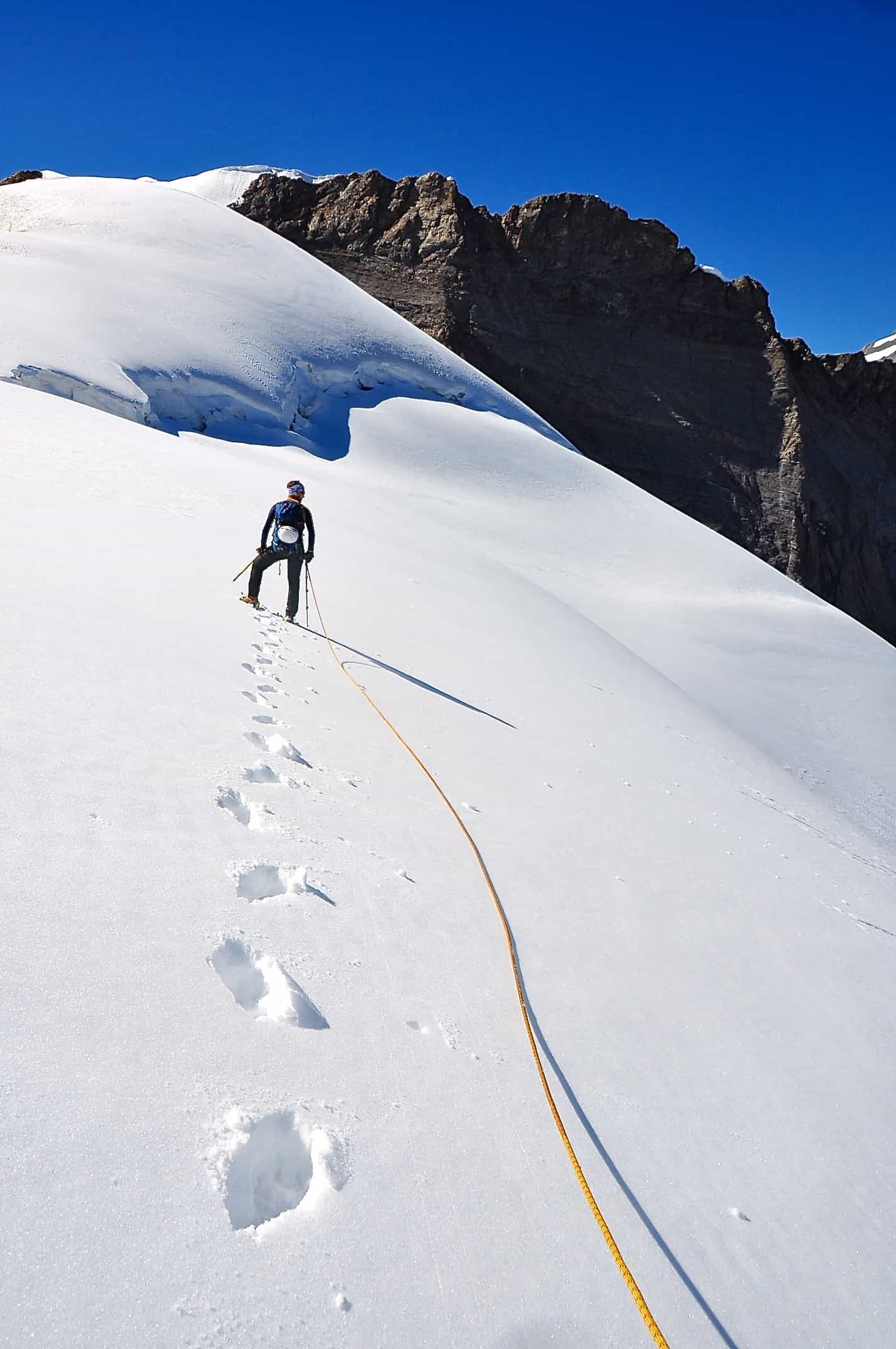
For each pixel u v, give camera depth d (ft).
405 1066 9.18
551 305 232.32
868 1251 9.96
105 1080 7.11
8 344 83.05
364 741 19.61
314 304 139.33
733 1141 10.82
